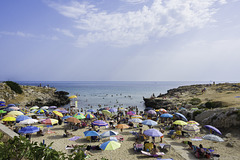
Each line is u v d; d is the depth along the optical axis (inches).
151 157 581.3
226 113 877.2
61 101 2456.9
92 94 3848.4
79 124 971.9
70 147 645.3
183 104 1626.5
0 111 1134.4
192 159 569.0
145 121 831.1
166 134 872.9
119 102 2514.8
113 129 952.3
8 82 2244.1
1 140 474.0
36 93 2508.6
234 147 663.8
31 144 359.9
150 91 5012.3
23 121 756.0
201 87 2696.9
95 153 608.1
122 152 622.5
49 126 982.4
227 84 2539.4
